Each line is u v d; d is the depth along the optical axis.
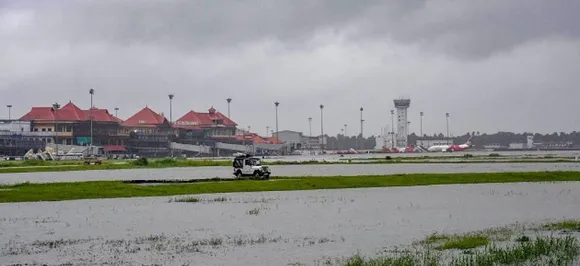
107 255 31.72
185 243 35.06
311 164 156.62
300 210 51.06
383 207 52.94
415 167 132.00
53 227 42.22
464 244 32.84
